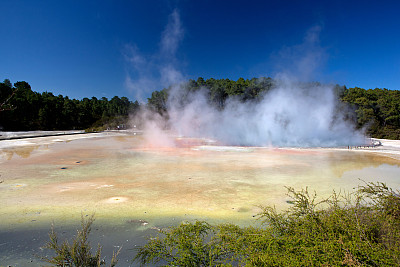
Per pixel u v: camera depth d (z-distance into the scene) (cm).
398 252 261
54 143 2366
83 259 319
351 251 271
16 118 5197
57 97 7188
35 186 843
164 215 610
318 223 343
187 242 335
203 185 884
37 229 525
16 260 408
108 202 696
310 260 266
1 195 739
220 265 298
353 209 354
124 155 1614
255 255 292
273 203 700
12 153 1634
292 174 1076
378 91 5756
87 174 1038
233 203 698
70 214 607
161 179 966
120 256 420
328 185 895
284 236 332
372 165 1334
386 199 352
